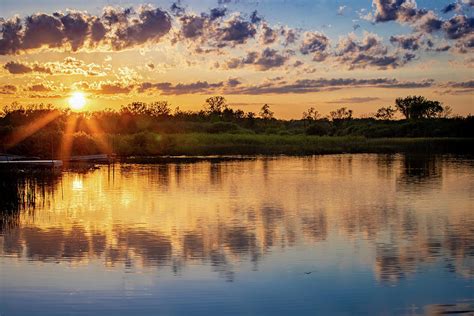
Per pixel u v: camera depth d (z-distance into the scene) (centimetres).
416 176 5400
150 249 2441
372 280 2058
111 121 12256
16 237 2656
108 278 2066
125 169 6206
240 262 2262
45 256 2336
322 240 2614
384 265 2228
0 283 2008
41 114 11419
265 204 3619
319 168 6369
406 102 17575
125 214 3253
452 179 5109
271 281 2045
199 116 16975
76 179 5119
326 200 3803
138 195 4053
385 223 2986
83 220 3070
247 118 16550
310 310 1798
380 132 14100
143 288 1972
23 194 3762
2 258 2302
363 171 5953
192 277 2084
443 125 13838
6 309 1791
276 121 17925
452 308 1809
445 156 8669
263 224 2958
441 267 2200
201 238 2638
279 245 2520
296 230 2811
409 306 1828
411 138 12794
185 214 3250
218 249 2445
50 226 2911
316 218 3127
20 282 2020
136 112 16175
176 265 2222
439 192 4209
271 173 5722
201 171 5966
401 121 16512
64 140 7938
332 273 2130
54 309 1794
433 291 1950
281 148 10612
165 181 4966
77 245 2509
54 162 6600
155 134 10462
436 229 2842
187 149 9906
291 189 4391
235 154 9300
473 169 6166
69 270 2153
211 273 2130
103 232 2766
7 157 7044
